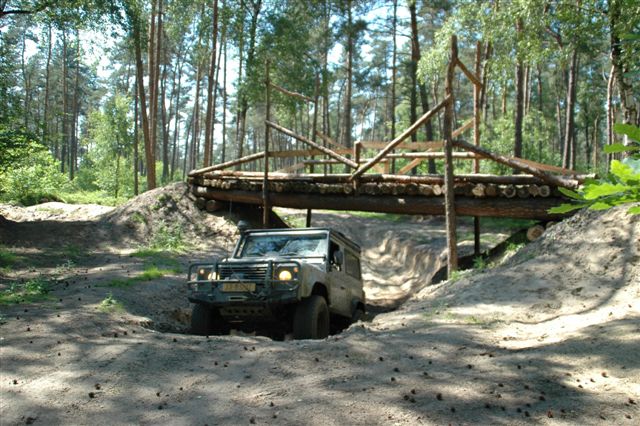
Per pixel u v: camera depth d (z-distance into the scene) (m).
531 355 5.71
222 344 6.77
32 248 15.14
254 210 19.22
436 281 14.88
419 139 43.16
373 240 25.44
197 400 4.93
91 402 4.95
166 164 51.50
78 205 22.38
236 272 8.09
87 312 8.24
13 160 16.81
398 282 18.41
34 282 10.09
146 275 11.84
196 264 8.35
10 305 8.58
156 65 30.98
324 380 5.29
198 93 46.41
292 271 7.79
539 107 46.03
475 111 14.87
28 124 17.58
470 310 8.27
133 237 17.05
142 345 6.62
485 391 4.82
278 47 30.08
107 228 17.31
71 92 71.50
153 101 29.83
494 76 19.58
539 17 15.78
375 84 39.19
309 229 9.59
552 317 7.50
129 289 10.46
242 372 5.63
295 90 31.42
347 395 4.87
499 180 12.70
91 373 5.64
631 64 12.72
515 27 18.12
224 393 5.07
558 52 17.08
